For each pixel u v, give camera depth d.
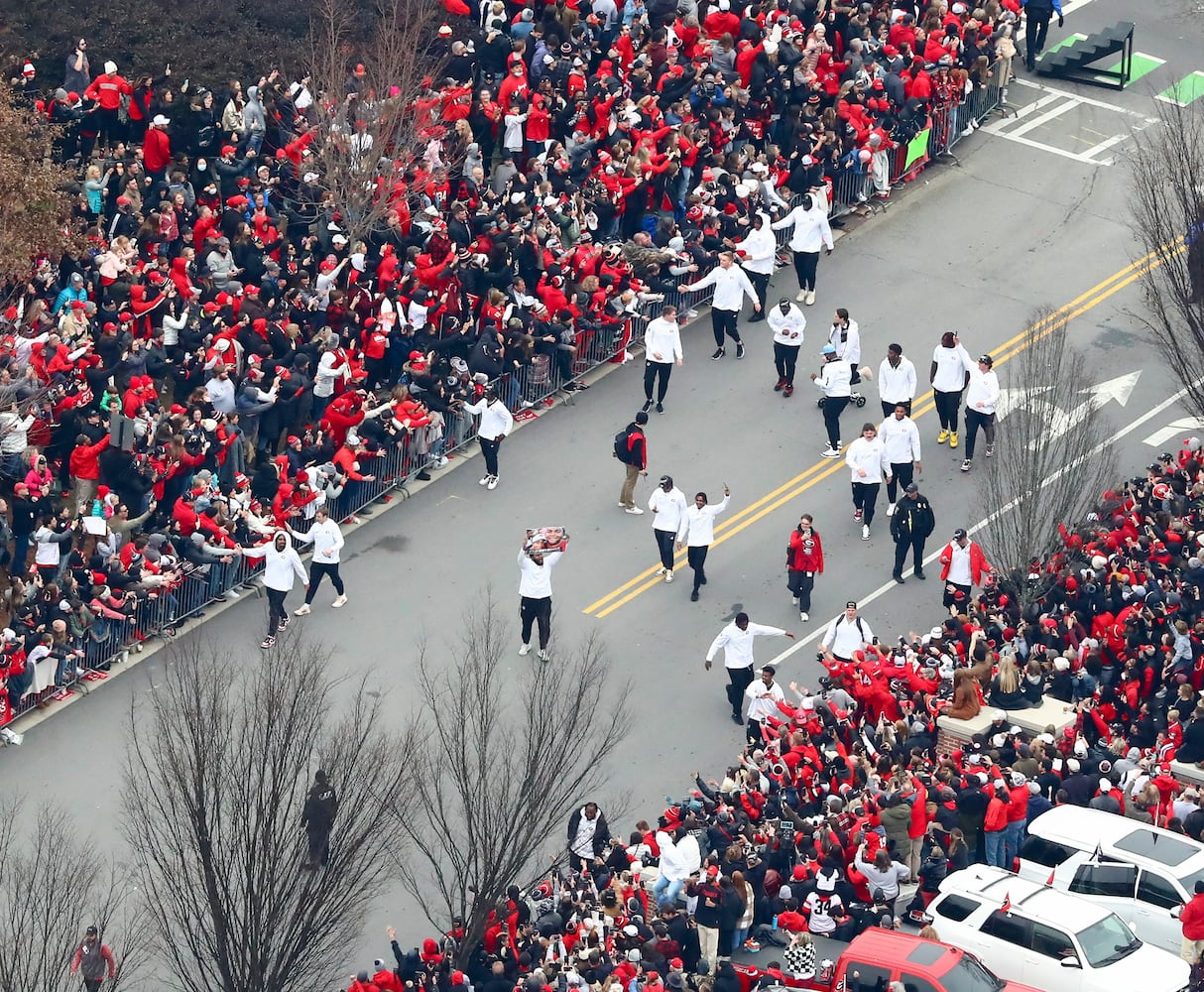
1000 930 142.00
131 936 140.12
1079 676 163.00
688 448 190.00
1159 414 194.88
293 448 176.25
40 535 162.62
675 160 199.75
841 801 148.75
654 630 173.12
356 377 180.38
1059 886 148.75
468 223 189.25
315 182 188.25
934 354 188.50
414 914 151.00
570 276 194.38
